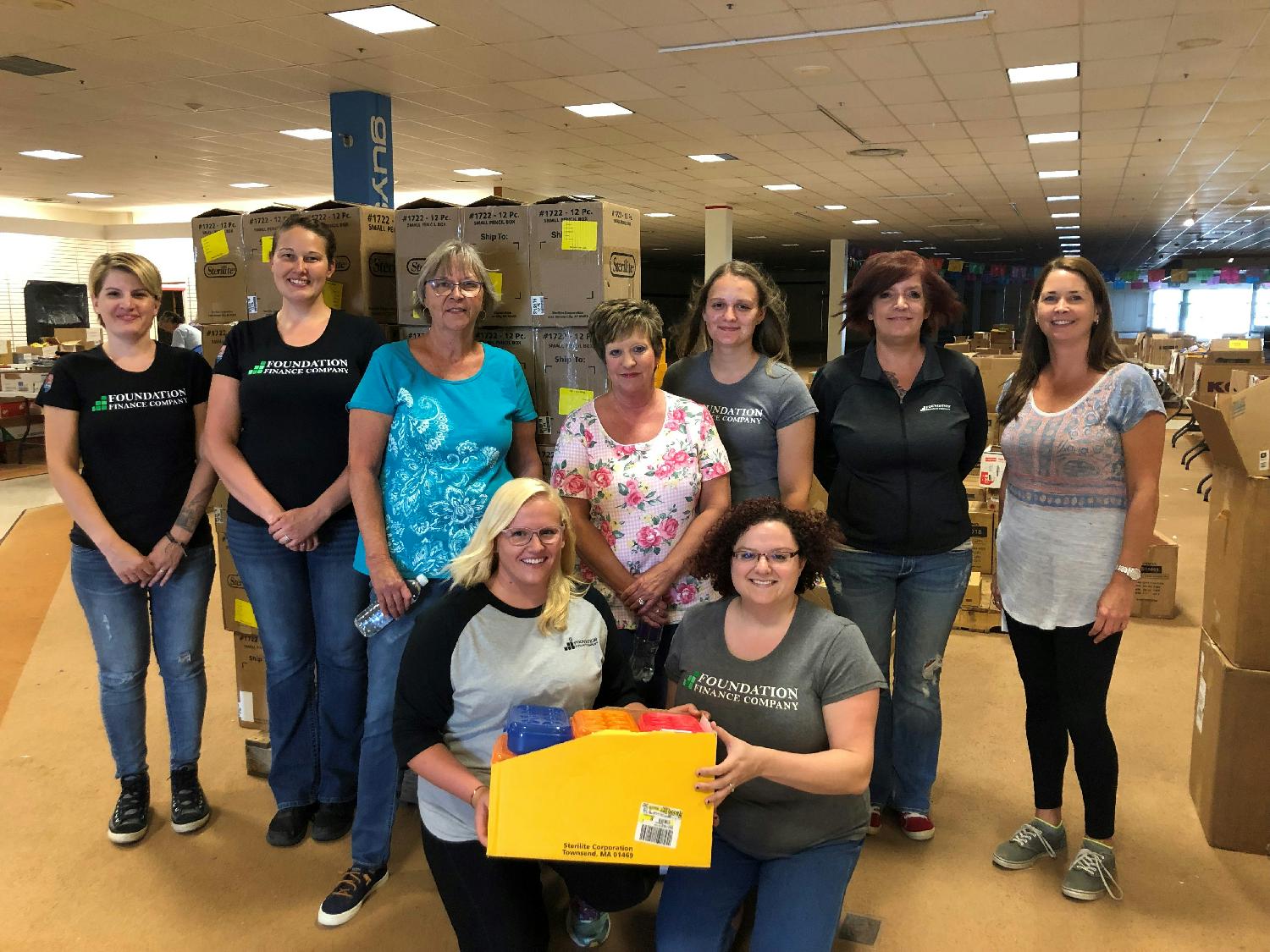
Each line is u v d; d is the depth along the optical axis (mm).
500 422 2137
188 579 2428
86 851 2395
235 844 2432
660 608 2115
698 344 2451
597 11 5293
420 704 1707
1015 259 25312
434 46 5984
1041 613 2215
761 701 1758
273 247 2381
